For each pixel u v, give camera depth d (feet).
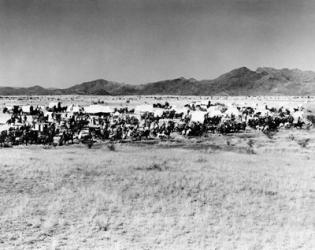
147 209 67.21
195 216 64.03
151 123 230.48
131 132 182.70
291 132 210.18
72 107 313.73
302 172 101.30
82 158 116.98
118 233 55.88
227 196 76.95
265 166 109.40
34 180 86.07
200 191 80.38
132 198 74.08
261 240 53.93
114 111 318.04
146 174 94.99
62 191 77.25
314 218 64.39
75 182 85.25
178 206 69.67
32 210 64.85
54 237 53.67
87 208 66.80
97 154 127.85
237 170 102.63
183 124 207.62
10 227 57.16
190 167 105.91
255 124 233.96
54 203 68.74
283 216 65.16
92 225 58.49
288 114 295.07
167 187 82.99
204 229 57.98
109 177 91.09
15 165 101.55
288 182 89.25
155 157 122.52
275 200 74.74
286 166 109.91
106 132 176.86
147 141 170.30
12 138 153.28
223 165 109.09
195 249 50.34
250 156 128.26
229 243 52.60
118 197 73.72
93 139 173.06
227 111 295.07
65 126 198.59
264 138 183.32
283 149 144.87
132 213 65.00
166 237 54.39
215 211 67.21
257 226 59.98
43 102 527.81
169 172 98.17
